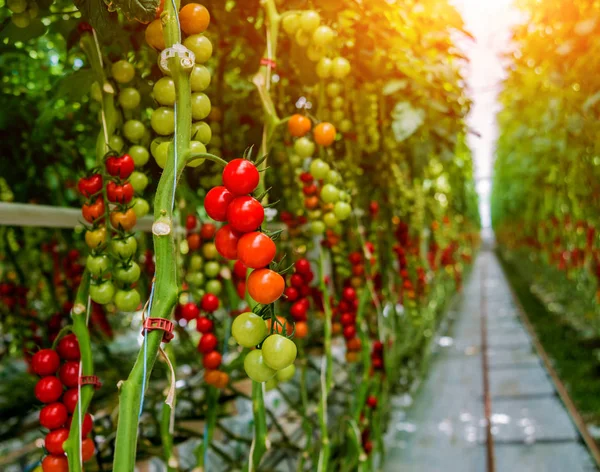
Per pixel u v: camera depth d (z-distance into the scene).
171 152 0.63
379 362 1.86
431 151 2.05
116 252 0.78
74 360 0.80
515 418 3.35
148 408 1.62
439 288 5.07
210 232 1.22
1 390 2.58
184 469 1.57
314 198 1.43
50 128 1.59
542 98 3.29
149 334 0.57
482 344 5.41
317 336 2.50
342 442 1.92
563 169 3.83
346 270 1.75
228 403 1.87
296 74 1.42
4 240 1.87
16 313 1.84
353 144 1.79
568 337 5.21
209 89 1.41
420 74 1.59
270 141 1.04
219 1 1.22
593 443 2.81
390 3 1.51
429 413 3.48
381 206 2.35
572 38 2.11
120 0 0.65
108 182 0.81
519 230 10.52
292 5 1.15
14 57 1.68
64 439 0.73
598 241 3.74
